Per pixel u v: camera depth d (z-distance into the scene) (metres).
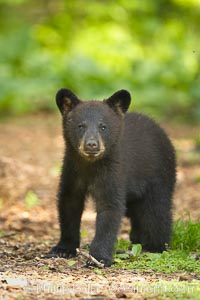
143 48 28.42
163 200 11.64
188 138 21.33
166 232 11.55
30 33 28.12
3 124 23.53
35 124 23.42
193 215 14.11
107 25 29.09
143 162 11.38
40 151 19.67
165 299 8.00
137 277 9.26
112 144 10.62
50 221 14.08
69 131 10.77
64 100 11.06
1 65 26.55
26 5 31.86
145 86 25.44
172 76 25.64
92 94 24.61
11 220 13.98
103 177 10.56
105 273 9.54
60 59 26.61
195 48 27.33
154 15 29.78
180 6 28.97
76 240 11.02
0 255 10.64
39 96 25.72
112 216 10.45
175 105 24.73
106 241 10.30
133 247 10.58
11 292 8.21
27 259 10.47
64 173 10.97
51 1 31.44
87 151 10.27
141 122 11.80
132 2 29.19
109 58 26.86
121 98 11.02
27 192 15.96
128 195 11.30
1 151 19.47
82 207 11.08
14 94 25.17
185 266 9.89
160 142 11.77
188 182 16.81
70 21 29.69
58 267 9.82
